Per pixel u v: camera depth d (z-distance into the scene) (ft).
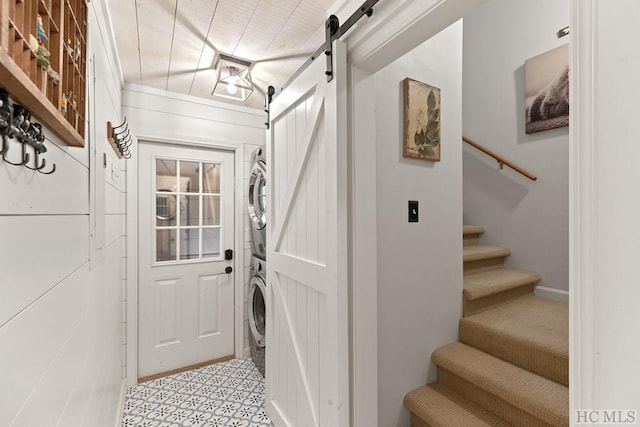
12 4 1.50
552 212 7.28
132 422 6.26
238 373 8.22
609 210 1.68
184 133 8.32
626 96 1.61
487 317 5.84
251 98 8.59
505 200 8.21
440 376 5.42
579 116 1.78
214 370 8.37
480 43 8.86
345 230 3.99
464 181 9.25
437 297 5.49
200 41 5.84
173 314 8.35
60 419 2.60
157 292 8.14
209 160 8.93
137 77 7.33
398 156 4.98
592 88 1.73
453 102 5.72
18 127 1.78
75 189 3.10
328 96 4.06
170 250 8.40
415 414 4.98
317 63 4.37
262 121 9.50
